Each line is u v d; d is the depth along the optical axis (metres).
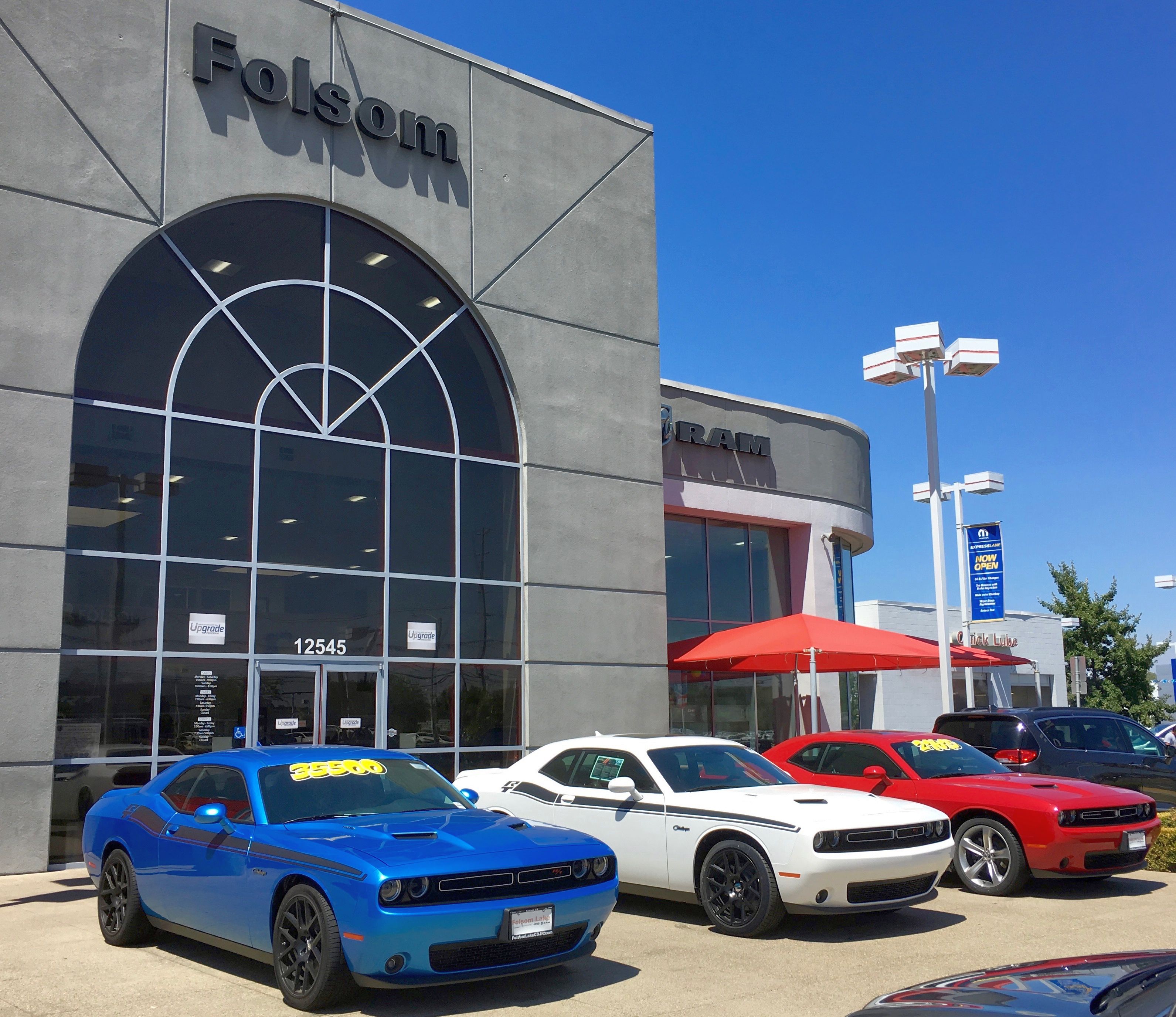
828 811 8.55
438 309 16.31
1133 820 10.49
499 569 16.34
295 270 14.95
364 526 15.05
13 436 12.20
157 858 7.72
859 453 25.45
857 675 25.89
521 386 16.86
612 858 7.14
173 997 6.61
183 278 13.91
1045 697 38.69
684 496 21.12
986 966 7.51
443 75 16.70
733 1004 6.56
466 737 15.58
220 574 13.70
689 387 21.61
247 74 14.53
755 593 23.00
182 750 13.07
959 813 10.67
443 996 6.69
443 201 16.38
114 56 13.50
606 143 18.70
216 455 13.89
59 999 6.57
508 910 6.36
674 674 21.22
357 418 15.23
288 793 7.36
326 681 14.38
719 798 8.97
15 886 11.09
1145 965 3.93
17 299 12.42
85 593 12.65
